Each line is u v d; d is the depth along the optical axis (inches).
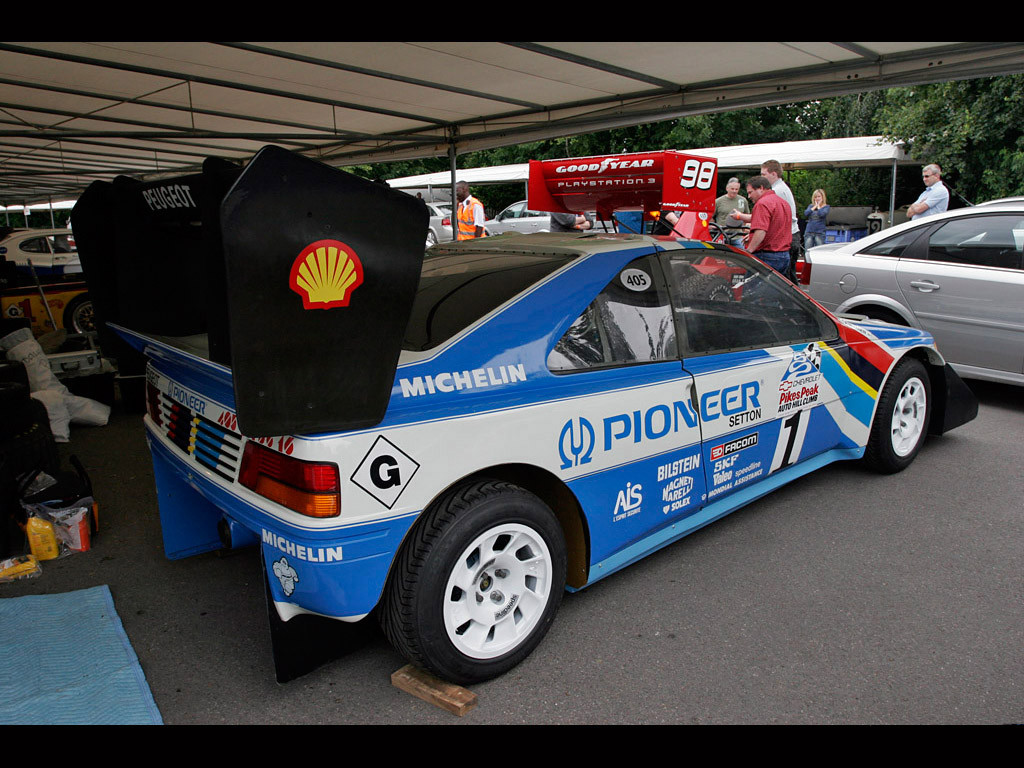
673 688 96.5
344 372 78.7
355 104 311.9
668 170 150.4
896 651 104.9
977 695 95.3
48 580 126.2
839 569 128.7
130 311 112.7
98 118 335.0
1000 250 220.1
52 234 493.4
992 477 172.2
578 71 247.6
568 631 110.0
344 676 99.5
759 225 254.5
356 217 74.8
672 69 245.1
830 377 149.9
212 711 91.9
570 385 103.1
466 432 90.3
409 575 87.7
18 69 245.4
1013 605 117.1
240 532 96.6
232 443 93.1
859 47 215.8
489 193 1061.8
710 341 126.1
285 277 71.5
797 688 96.5
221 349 77.4
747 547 137.2
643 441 111.7
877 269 244.1
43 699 92.5
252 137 391.2
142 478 177.0
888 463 169.9
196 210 93.0
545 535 99.9
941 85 532.4
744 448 131.8
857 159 558.3
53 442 150.3
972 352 225.0
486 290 105.8
